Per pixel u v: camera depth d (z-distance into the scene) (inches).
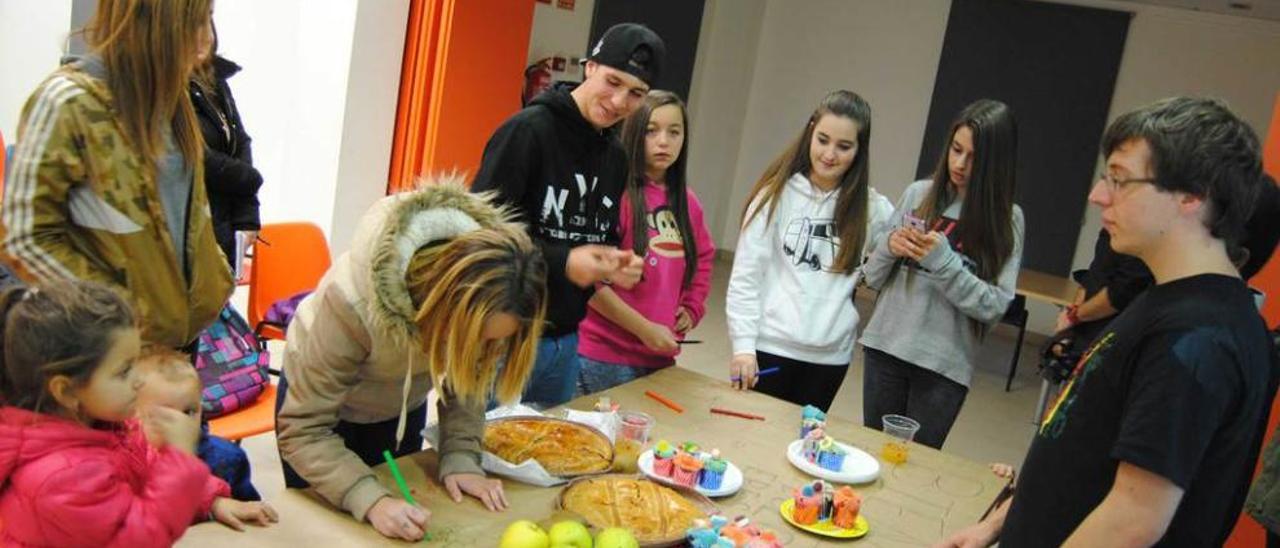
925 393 106.9
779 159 109.1
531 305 56.2
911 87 306.8
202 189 74.0
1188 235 46.6
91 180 64.9
